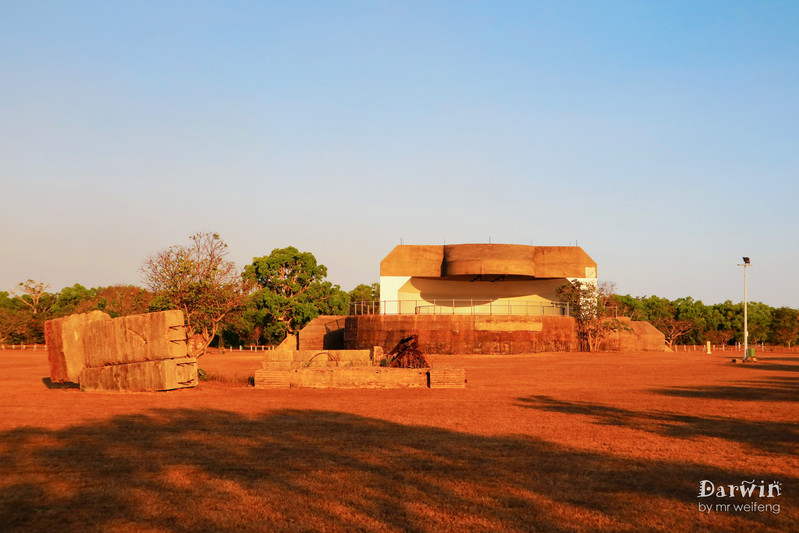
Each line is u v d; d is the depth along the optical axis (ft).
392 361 95.76
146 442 45.09
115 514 28.55
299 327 289.94
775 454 41.11
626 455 40.75
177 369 80.12
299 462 38.70
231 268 111.75
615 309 226.17
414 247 222.28
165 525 27.14
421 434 48.37
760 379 100.63
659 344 216.74
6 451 41.83
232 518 28.04
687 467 37.52
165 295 106.01
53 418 56.75
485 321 184.34
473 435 47.91
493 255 209.36
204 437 47.06
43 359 180.14
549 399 71.87
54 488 32.71
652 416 58.23
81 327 88.28
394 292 220.43
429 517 28.32
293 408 63.62
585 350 209.56
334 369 84.79
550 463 38.45
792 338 323.16
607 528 27.02
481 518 28.19
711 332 347.56
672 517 28.40
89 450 42.16
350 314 214.90
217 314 109.29
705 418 57.11
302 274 289.33
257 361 166.40
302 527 26.94
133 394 77.05
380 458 39.83
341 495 31.58
